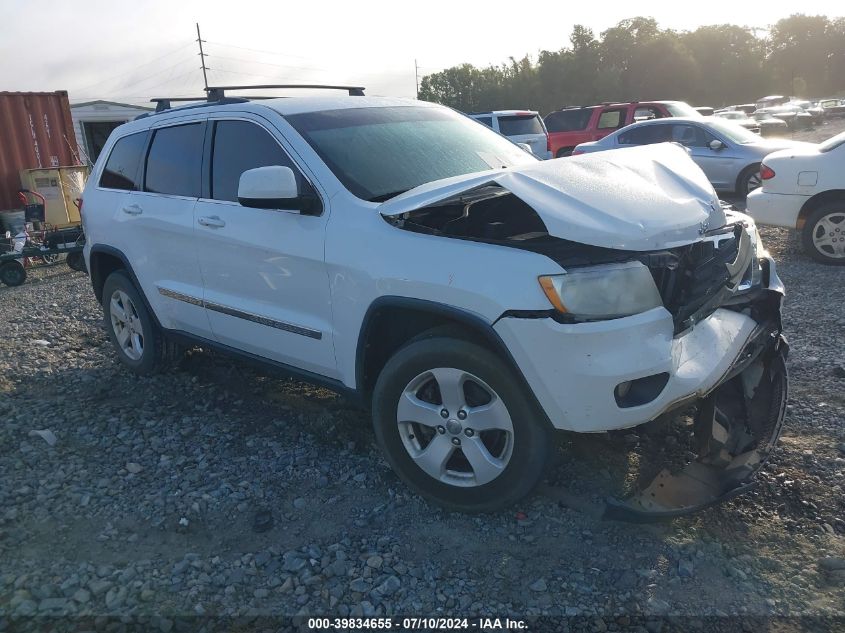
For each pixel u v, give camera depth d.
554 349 2.75
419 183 3.71
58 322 7.02
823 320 5.75
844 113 47.78
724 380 3.09
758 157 12.00
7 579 2.87
